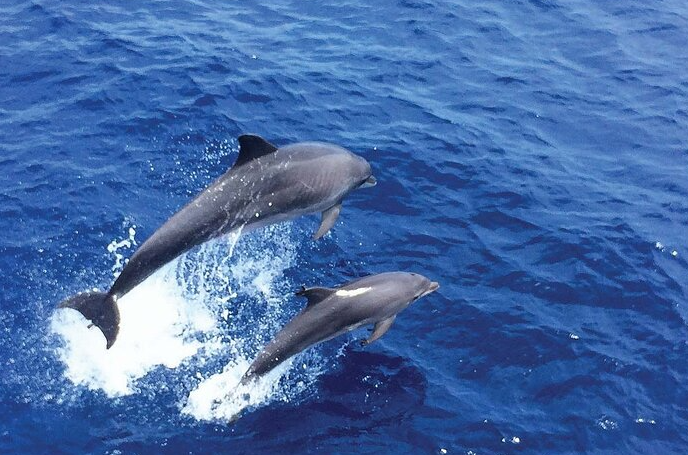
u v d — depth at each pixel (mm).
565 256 18266
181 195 18625
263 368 14078
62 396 14508
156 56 23031
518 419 14883
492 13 27500
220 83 22234
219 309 16172
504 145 21609
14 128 20094
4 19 24016
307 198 15258
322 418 14578
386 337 16156
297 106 21922
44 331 15508
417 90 23359
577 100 23844
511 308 16922
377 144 20938
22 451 13664
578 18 27781
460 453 14242
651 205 20094
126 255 17062
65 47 23047
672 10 28688
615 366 15938
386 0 27375
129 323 15695
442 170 20344
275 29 25312
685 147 22375
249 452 13945
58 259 16828
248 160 14914
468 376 15594
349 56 24391
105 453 13711
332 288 14438
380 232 18391
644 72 25375
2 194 18141
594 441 14641
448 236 18500
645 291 17594
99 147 19672
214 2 26344
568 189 20344
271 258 17312
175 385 14820
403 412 14805
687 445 14695
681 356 16234
